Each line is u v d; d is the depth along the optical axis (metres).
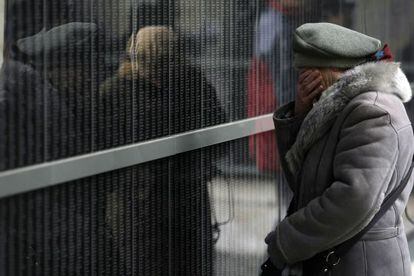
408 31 8.23
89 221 3.50
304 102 3.87
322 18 5.97
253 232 5.03
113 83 3.61
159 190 4.02
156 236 4.01
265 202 5.18
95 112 3.50
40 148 3.19
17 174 3.05
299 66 3.88
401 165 3.54
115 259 3.70
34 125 3.16
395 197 3.58
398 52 8.00
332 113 3.59
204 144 4.35
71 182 3.37
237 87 4.73
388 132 3.40
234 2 4.64
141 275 3.90
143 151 3.81
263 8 5.01
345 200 3.33
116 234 3.70
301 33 3.83
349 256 3.57
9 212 3.05
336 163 3.47
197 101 4.29
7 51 3.10
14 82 3.09
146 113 3.86
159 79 3.94
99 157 3.50
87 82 3.45
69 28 3.35
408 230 8.09
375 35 7.24
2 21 3.11
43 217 3.23
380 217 3.56
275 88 5.25
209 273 4.52
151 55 3.88
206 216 4.46
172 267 4.16
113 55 3.61
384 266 3.60
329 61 3.74
